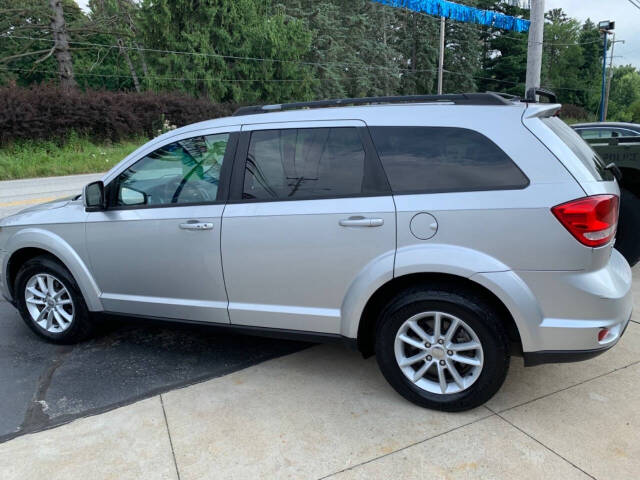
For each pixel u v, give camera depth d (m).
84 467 2.62
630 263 5.16
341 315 3.09
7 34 36.00
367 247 2.93
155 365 3.74
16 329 4.48
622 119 79.19
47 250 3.90
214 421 2.98
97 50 40.62
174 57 33.34
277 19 37.22
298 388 3.34
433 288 2.88
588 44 65.56
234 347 4.02
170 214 3.45
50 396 3.33
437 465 2.55
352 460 2.61
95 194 3.67
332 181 3.07
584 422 2.86
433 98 3.06
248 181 3.28
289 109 3.39
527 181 2.70
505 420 2.90
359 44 43.94
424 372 3.01
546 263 2.64
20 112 21.64
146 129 27.41
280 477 2.51
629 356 3.61
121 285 3.74
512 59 56.56
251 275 3.26
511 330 2.83
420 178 2.89
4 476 2.56
